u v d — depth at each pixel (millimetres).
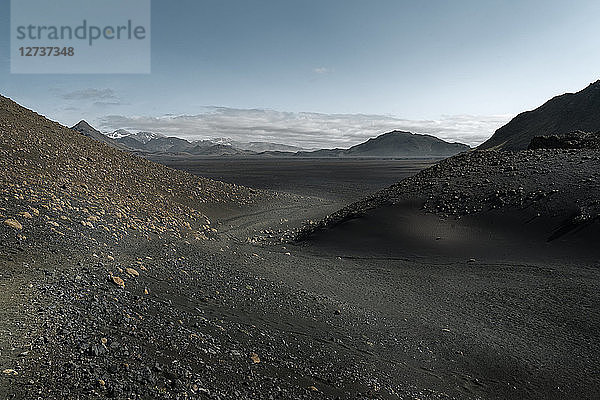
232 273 16922
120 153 49719
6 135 32375
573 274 19219
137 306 10219
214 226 36000
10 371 5906
